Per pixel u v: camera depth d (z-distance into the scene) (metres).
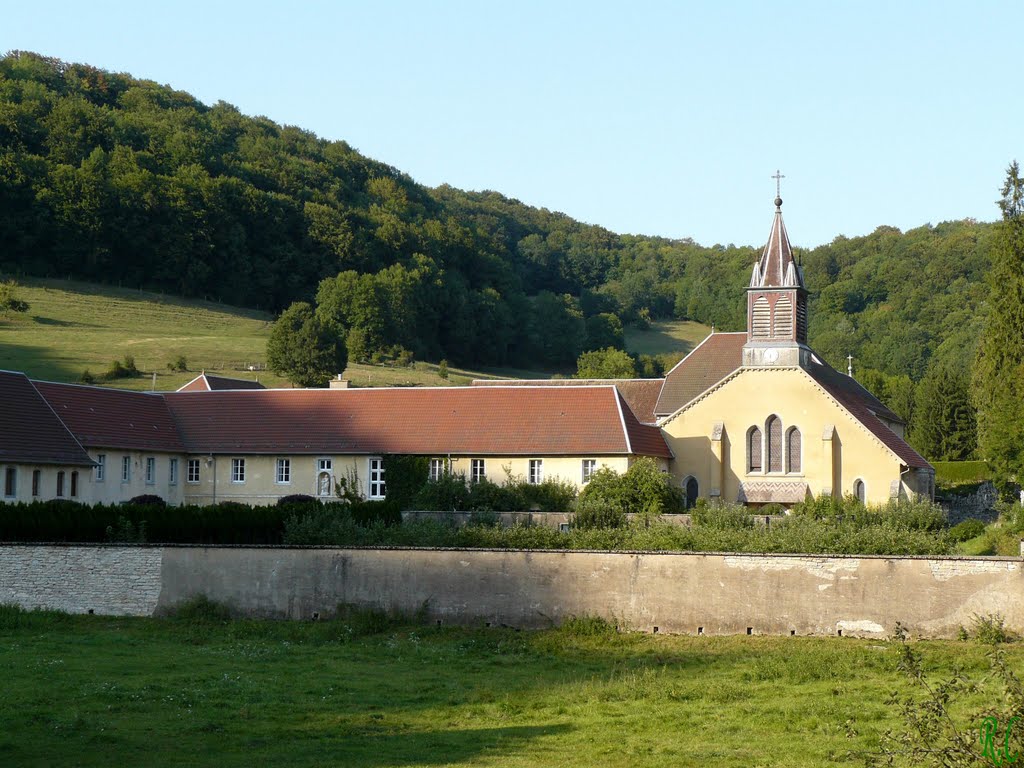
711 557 42.81
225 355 147.75
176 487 83.06
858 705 31.47
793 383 81.94
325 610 45.38
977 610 40.66
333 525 49.72
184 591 46.34
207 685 33.97
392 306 167.62
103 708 30.67
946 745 19.72
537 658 39.44
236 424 84.00
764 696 33.09
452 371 167.75
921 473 85.38
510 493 73.62
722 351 94.12
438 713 31.08
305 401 84.88
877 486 80.00
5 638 42.00
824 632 41.88
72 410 76.19
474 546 47.44
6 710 30.05
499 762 25.80
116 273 173.62
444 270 190.38
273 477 82.06
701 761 25.91
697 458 83.12
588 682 34.97
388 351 164.00
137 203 173.25
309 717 30.39
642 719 30.22
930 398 125.81
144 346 146.62
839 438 80.94
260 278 183.50
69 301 160.25
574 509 66.62
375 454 80.06
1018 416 74.69
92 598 46.84
